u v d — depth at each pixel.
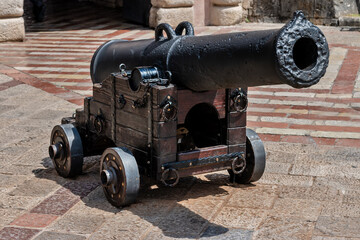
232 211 4.05
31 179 4.78
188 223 3.85
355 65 9.12
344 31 12.27
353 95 7.59
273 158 5.23
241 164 4.32
